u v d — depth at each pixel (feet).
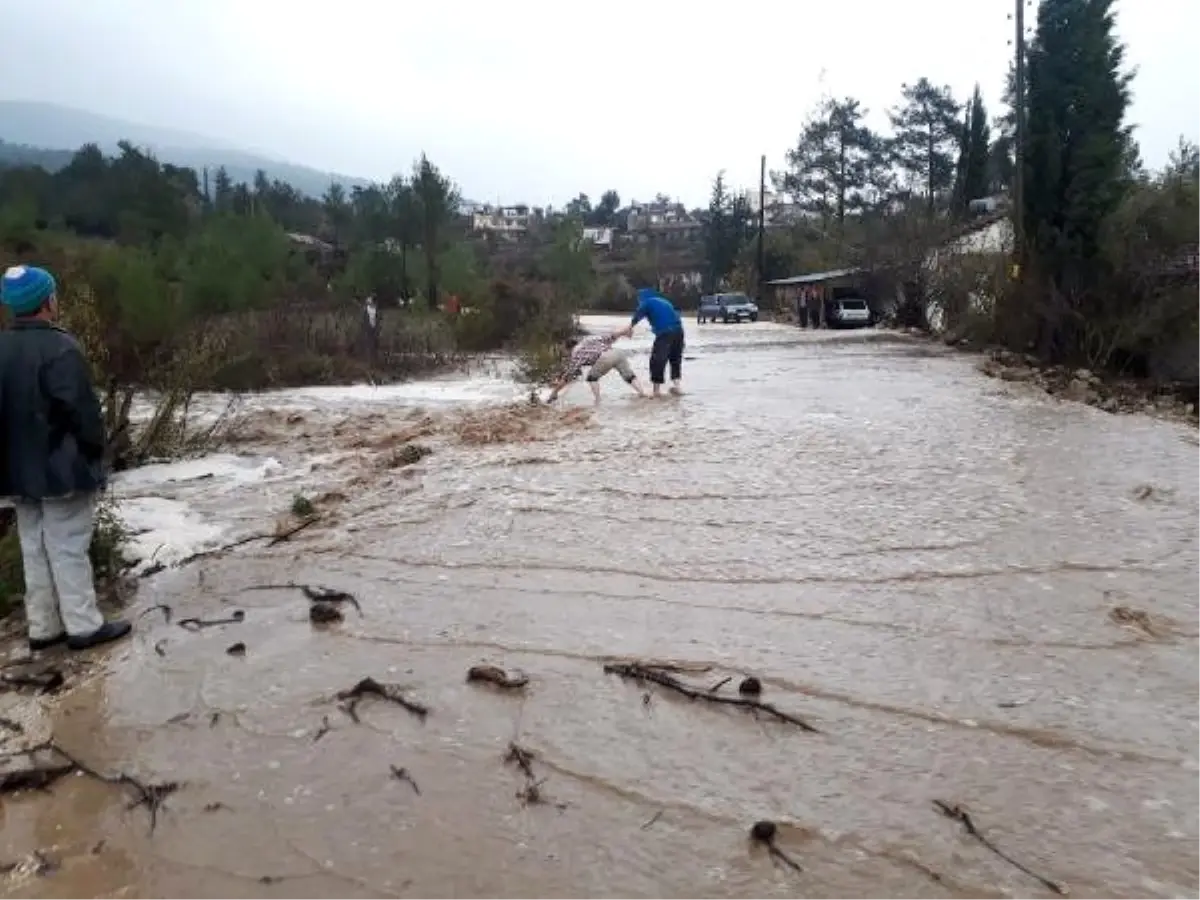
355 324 70.23
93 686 14.99
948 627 16.63
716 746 12.69
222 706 14.16
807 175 222.48
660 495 26.25
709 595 18.43
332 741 13.05
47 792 12.04
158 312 50.37
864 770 12.01
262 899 9.91
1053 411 42.04
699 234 364.79
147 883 10.23
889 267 119.55
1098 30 65.36
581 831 10.88
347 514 24.84
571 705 13.92
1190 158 75.31
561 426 38.40
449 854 10.53
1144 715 13.34
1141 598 17.90
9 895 10.09
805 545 21.45
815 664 15.17
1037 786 11.59
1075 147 66.03
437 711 13.80
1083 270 63.87
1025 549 20.98
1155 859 10.18
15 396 15.55
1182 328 57.21
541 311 91.50
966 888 9.78
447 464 30.96
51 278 16.21
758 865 10.21
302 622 17.39
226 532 23.32
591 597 18.43
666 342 47.19
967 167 173.99
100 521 20.51
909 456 31.32
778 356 77.10
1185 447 32.76
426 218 103.96
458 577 19.74
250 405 47.80
